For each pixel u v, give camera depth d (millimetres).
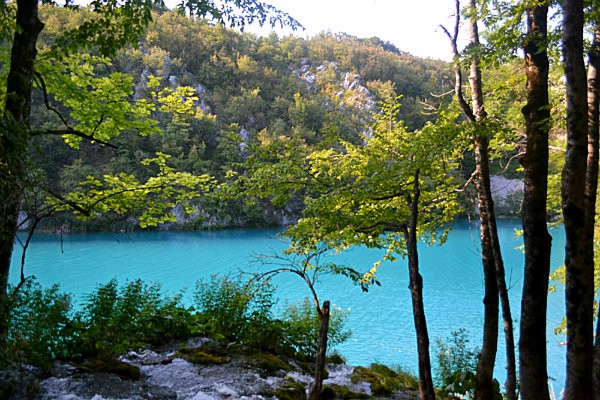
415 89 106562
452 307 22125
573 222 4316
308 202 6195
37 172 3998
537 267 4691
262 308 7398
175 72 88562
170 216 8383
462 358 7258
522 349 4762
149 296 7254
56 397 4344
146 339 6781
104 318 5727
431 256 36969
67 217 45562
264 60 115125
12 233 4406
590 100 5102
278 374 6238
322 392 5824
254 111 88375
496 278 6188
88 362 5469
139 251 39344
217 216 58469
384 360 14836
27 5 4875
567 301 4414
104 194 7555
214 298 7645
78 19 48438
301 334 7754
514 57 5652
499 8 5672
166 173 8211
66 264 32812
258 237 50344
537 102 4828
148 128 7309
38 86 6141
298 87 102500
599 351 4801
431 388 5172
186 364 6098
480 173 6172
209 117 77438
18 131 3430
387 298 23734
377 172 5660
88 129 7039
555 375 14039
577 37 4254
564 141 9391
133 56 78562
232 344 6910
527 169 4797
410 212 6105
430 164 5246
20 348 4734
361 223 6203
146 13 5035
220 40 104812
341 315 8781
